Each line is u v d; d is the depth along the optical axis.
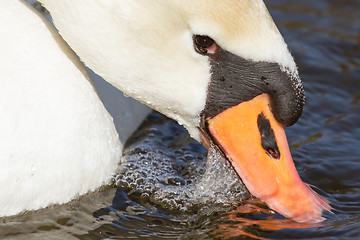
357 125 11.73
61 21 8.47
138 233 8.76
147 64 8.51
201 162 10.54
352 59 13.59
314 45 13.93
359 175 10.30
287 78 8.42
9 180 8.28
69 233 8.64
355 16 14.95
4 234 8.49
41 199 8.66
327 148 11.02
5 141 8.22
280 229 8.84
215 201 9.45
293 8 15.16
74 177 8.86
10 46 8.55
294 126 11.66
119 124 10.41
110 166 9.45
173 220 9.09
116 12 8.29
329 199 9.65
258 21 8.20
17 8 8.84
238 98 8.59
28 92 8.44
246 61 8.36
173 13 8.20
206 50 8.38
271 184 8.71
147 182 9.82
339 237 8.70
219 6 8.03
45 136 8.50
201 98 8.65
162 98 8.71
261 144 8.66
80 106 8.85
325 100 12.41
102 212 9.09
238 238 8.70
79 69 9.09
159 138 11.03
